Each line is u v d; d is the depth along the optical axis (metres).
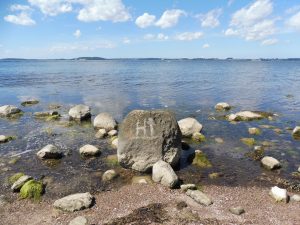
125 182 16.47
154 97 45.84
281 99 44.88
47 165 18.59
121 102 41.28
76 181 16.55
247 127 27.22
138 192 15.12
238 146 22.17
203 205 13.90
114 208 13.57
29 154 20.38
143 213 13.09
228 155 20.45
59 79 78.50
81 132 25.41
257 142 23.08
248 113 31.02
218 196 14.87
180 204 13.80
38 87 59.38
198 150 20.45
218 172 17.83
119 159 17.89
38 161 19.19
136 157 17.59
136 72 113.31
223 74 103.06
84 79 78.94
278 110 36.19
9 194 15.04
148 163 17.45
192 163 18.97
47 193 15.20
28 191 14.87
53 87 59.38
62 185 16.08
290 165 18.95
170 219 12.61
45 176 17.11
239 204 14.09
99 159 19.52
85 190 15.57
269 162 18.41
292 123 29.30
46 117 31.02
